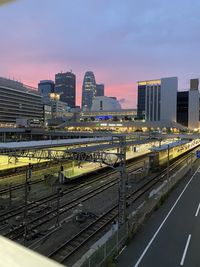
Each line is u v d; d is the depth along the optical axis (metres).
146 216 27.31
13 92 179.25
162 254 19.84
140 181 46.25
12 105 178.38
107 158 37.78
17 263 1.91
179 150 81.75
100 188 40.38
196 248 20.86
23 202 32.28
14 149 35.91
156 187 42.38
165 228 24.77
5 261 1.93
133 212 28.66
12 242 2.25
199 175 52.00
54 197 34.78
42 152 39.06
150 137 86.50
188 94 188.62
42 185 41.25
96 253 16.97
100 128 166.25
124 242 21.22
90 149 33.03
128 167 62.06
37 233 23.28
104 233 23.83
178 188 41.06
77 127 168.25
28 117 195.62
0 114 167.12
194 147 117.25
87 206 31.75
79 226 25.38
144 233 23.58
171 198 35.19
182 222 26.33
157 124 163.50
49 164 54.19
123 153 26.59
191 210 30.05
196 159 77.19
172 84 193.50
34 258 2.00
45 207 30.48
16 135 141.75
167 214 28.72
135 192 38.50
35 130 135.00
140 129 161.38
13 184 40.72
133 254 19.75
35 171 50.34
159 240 22.19
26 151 42.28
